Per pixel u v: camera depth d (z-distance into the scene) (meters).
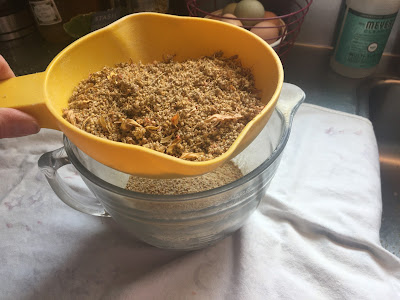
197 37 0.45
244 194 0.38
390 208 0.66
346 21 0.70
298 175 0.57
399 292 0.43
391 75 0.75
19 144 0.63
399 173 0.72
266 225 0.51
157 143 0.37
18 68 0.78
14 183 0.58
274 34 0.68
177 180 0.42
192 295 0.43
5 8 0.79
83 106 0.39
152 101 0.39
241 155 0.48
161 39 0.46
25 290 0.45
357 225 0.50
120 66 0.45
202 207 0.37
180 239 0.43
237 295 0.43
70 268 0.46
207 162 0.29
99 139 0.29
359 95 0.72
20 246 0.49
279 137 0.43
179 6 0.82
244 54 0.43
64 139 0.41
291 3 0.78
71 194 0.48
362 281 0.44
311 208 0.52
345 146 0.61
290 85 0.49
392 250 0.59
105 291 0.44
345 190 0.54
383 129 0.77
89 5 0.77
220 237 0.46
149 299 0.43
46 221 0.52
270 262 0.46
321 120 0.66
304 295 0.43
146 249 0.48
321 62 0.80
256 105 0.40
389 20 0.66
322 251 0.48
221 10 0.77
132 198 0.36
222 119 0.37
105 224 0.51
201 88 0.42
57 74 0.38
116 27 0.43
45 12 0.76
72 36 0.79
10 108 0.35
